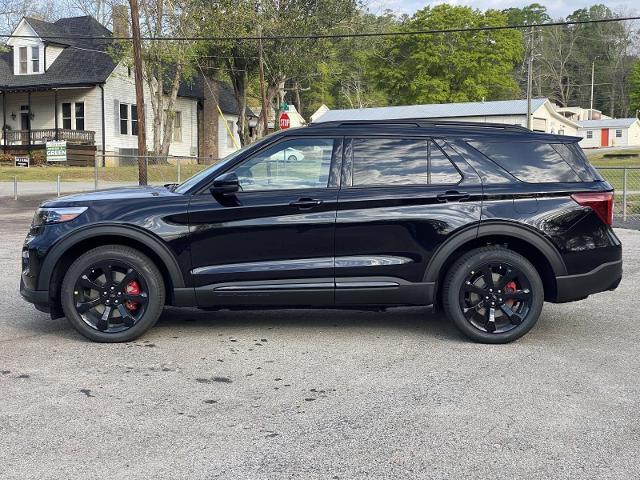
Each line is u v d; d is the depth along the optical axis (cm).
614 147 7400
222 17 3562
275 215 555
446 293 571
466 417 414
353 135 574
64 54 3953
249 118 4816
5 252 1120
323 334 608
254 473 343
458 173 568
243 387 468
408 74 6425
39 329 622
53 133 3712
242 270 556
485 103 5522
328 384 475
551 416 416
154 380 482
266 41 3903
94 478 337
